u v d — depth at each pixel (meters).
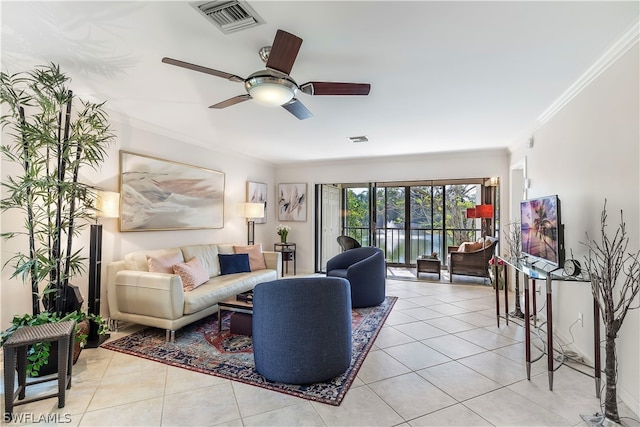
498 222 5.37
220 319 3.24
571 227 2.77
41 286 2.88
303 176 6.62
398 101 3.04
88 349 2.85
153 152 3.99
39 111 2.87
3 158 2.65
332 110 3.32
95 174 3.31
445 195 6.71
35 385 2.25
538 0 1.62
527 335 2.33
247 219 5.72
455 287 5.39
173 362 2.59
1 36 1.97
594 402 2.02
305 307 2.17
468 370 2.44
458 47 2.08
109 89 2.79
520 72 2.43
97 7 1.68
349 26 1.85
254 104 3.18
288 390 2.16
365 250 4.77
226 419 1.86
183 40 2.01
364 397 2.08
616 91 2.12
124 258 3.50
